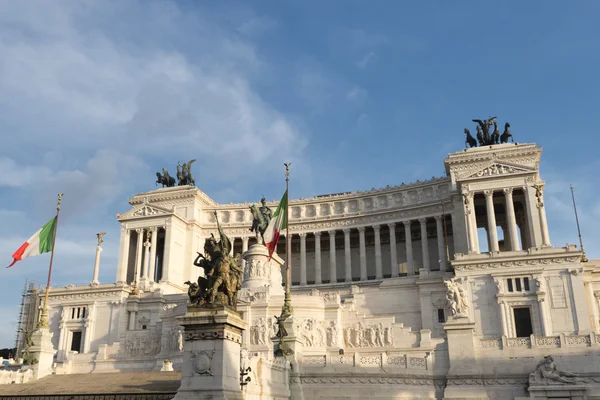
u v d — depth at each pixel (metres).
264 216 88.31
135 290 97.06
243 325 31.75
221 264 31.28
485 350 53.97
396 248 128.62
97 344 94.31
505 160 110.81
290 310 51.94
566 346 52.69
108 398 39.22
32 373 53.72
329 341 69.06
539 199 102.88
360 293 86.94
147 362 71.44
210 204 139.12
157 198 136.00
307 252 138.38
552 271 78.44
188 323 29.98
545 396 50.72
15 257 62.25
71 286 99.12
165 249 124.12
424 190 123.88
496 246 102.25
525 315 78.38
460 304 56.66
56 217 64.50
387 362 52.12
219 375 29.09
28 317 126.62
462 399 52.06
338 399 49.62
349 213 128.62
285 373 47.44
